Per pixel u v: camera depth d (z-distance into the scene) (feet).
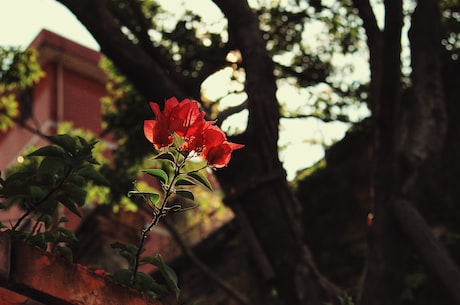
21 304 5.96
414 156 23.02
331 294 21.94
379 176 22.31
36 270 6.08
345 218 34.68
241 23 24.67
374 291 21.61
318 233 35.45
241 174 22.98
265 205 22.68
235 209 23.09
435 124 24.09
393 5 19.89
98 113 66.74
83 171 8.43
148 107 35.68
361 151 34.71
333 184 35.60
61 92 65.41
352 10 34.01
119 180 35.60
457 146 31.48
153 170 7.38
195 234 43.39
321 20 34.27
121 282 7.93
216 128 7.32
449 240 29.68
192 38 31.96
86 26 22.99
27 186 8.25
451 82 32.94
